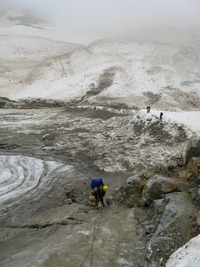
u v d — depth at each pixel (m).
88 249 5.27
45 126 21.97
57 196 9.47
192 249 3.99
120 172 12.42
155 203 6.86
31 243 5.90
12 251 5.55
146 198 7.38
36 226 6.98
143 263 4.56
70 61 52.66
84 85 41.03
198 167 7.38
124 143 16.86
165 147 15.65
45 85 42.62
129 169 12.82
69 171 12.30
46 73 47.22
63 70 48.41
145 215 6.91
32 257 5.09
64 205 8.71
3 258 5.25
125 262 4.80
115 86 40.88
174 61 51.84
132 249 5.25
